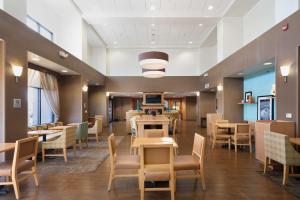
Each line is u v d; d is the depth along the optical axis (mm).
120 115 20766
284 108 4852
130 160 3805
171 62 14750
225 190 3664
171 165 3158
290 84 4664
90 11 9555
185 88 14250
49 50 6148
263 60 5902
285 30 4863
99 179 4211
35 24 7855
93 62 14242
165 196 3438
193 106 20719
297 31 4453
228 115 9289
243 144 6605
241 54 7391
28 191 3641
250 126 6617
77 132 7012
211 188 3750
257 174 4480
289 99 4684
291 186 3824
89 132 8445
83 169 4836
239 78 9367
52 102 8203
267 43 5684
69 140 5699
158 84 14203
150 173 3510
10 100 4352
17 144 3359
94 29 11633
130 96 19406
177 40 13641
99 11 9570
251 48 6637
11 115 4375
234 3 8414
